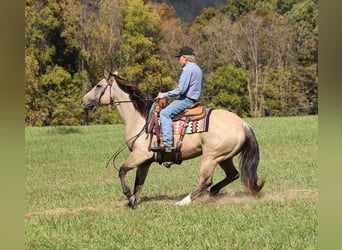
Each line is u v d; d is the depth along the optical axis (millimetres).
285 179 13680
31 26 49562
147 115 10727
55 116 49312
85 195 12891
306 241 7711
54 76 49312
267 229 8320
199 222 9031
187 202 10562
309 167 15938
